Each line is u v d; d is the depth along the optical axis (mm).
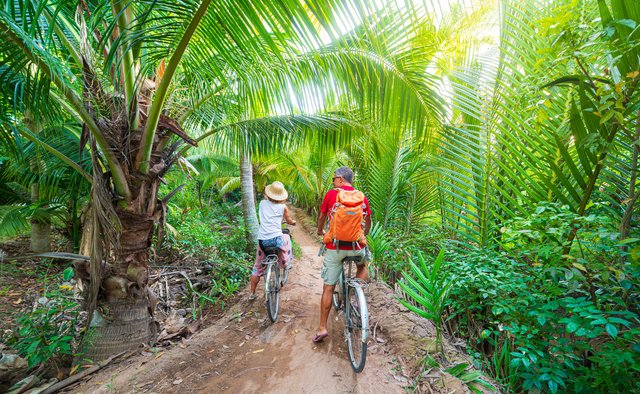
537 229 2402
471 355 2902
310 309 3863
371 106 3029
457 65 3959
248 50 2180
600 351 2133
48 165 4789
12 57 2270
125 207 2992
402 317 3314
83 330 3420
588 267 2217
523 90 3076
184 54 2453
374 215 5453
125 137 2861
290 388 2514
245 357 2957
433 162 4133
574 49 2051
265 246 3670
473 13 3359
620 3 1959
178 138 3402
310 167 8992
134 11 2566
